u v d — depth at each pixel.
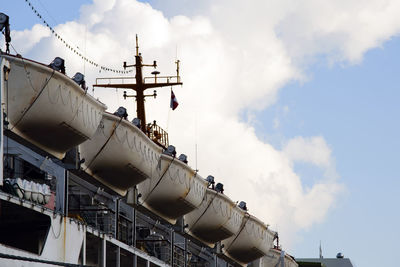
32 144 58.09
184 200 85.75
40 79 56.28
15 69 55.25
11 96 55.56
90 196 70.44
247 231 109.94
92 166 68.75
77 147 65.00
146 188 82.38
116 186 71.81
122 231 78.62
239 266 112.81
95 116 63.25
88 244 69.19
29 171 61.69
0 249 47.94
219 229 99.25
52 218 55.75
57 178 58.66
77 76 60.84
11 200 50.50
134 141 71.06
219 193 98.19
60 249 56.97
